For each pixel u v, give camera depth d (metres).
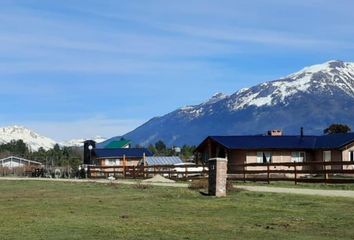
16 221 18.39
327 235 15.41
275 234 15.58
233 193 26.81
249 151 55.97
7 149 144.62
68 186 36.91
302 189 29.44
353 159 54.69
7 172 75.62
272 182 37.94
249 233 15.78
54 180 48.41
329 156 55.69
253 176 44.16
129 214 20.06
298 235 15.41
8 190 33.78
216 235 15.48
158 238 15.06
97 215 19.86
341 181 33.62
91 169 58.69
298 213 19.67
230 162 56.38
